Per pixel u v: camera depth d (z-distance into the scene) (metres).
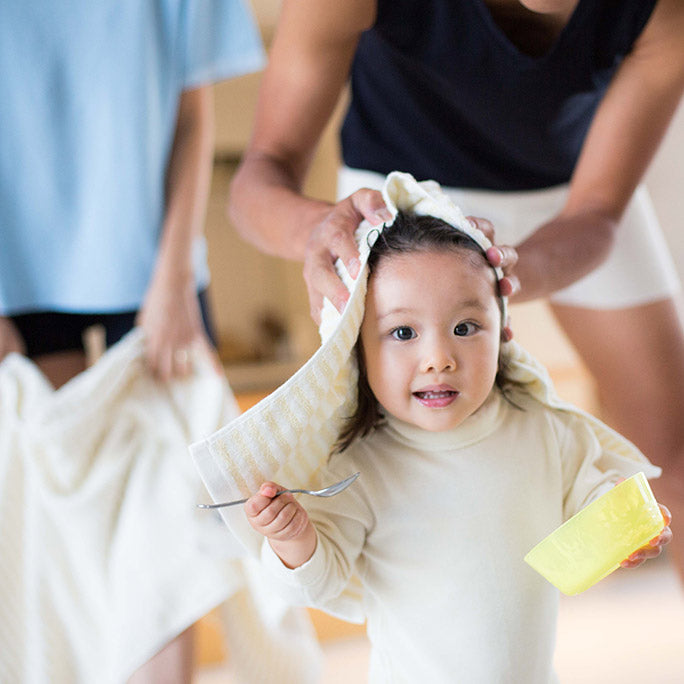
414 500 0.96
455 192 1.51
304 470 0.95
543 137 1.42
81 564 1.55
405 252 0.92
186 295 1.73
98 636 1.54
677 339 1.69
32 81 1.67
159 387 1.67
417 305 0.90
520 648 0.94
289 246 1.11
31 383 1.60
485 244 0.94
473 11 1.22
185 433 1.63
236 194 1.27
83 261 1.73
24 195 1.71
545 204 1.56
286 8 1.29
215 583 1.48
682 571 1.71
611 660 2.33
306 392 0.90
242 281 4.63
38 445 1.56
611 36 1.26
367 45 1.39
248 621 1.62
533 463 0.98
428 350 0.90
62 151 1.70
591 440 1.02
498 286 0.95
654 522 0.85
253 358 4.63
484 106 1.34
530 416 1.01
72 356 1.83
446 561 0.95
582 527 0.83
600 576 0.85
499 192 1.53
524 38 1.26
